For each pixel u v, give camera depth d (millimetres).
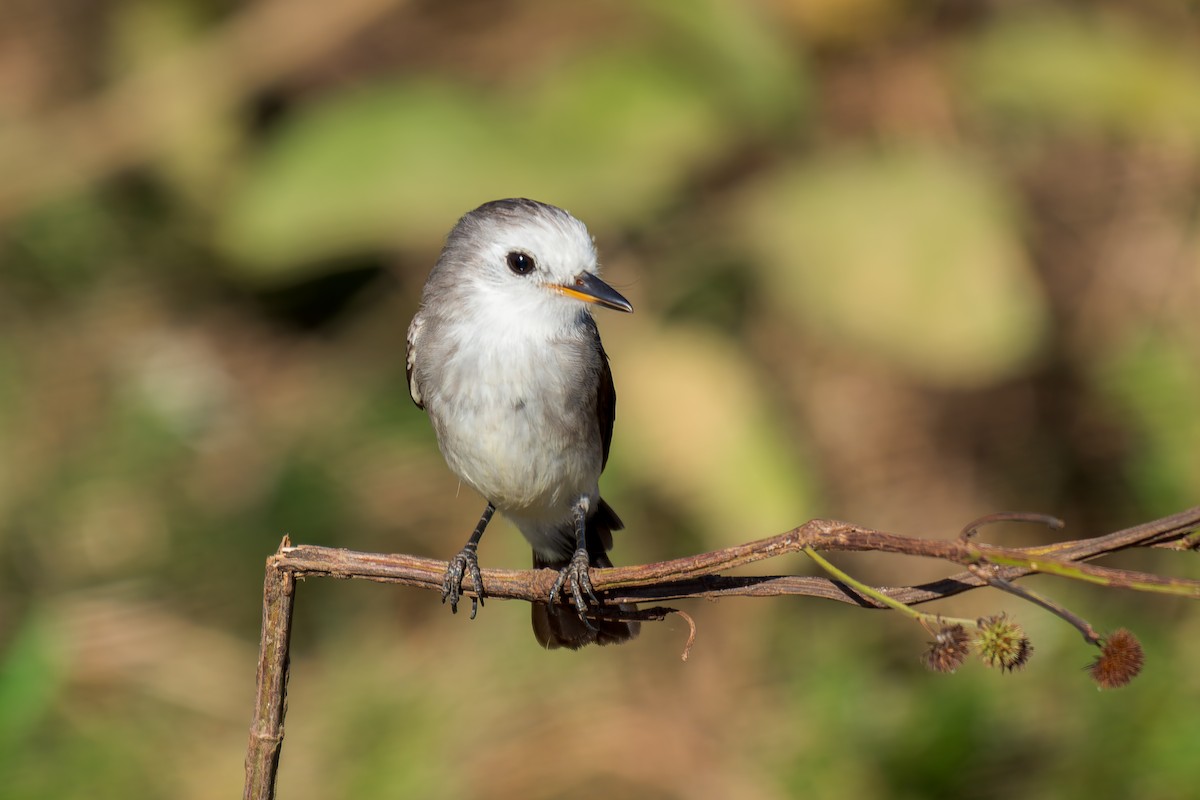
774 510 11391
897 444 12320
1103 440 12156
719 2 12438
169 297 13812
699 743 10547
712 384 11789
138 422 12750
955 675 10188
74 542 11992
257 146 13875
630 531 11484
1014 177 13055
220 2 14320
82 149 14102
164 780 10203
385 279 13711
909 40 12961
